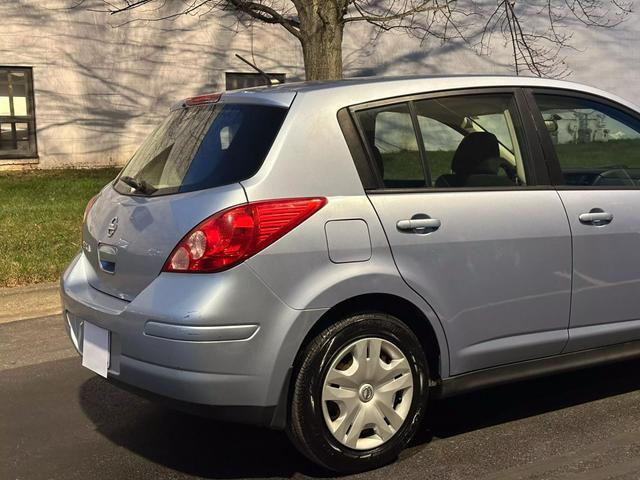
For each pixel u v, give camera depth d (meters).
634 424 4.01
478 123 3.86
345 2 9.59
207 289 3.12
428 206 3.55
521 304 3.77
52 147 15.56
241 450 3.79
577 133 4.15
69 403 4.45
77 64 15.52
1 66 14.96
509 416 4.15
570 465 3.54
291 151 3.36
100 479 3.50
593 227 3.96
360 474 3.49
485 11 18.36
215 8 16.25
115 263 3.57
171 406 3.26
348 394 3.38
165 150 3.86
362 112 3.57
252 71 16.91
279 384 3.24
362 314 3.41
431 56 18.08
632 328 4.14
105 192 4.06
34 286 7.16
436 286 3.54
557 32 19.03
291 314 3.21
